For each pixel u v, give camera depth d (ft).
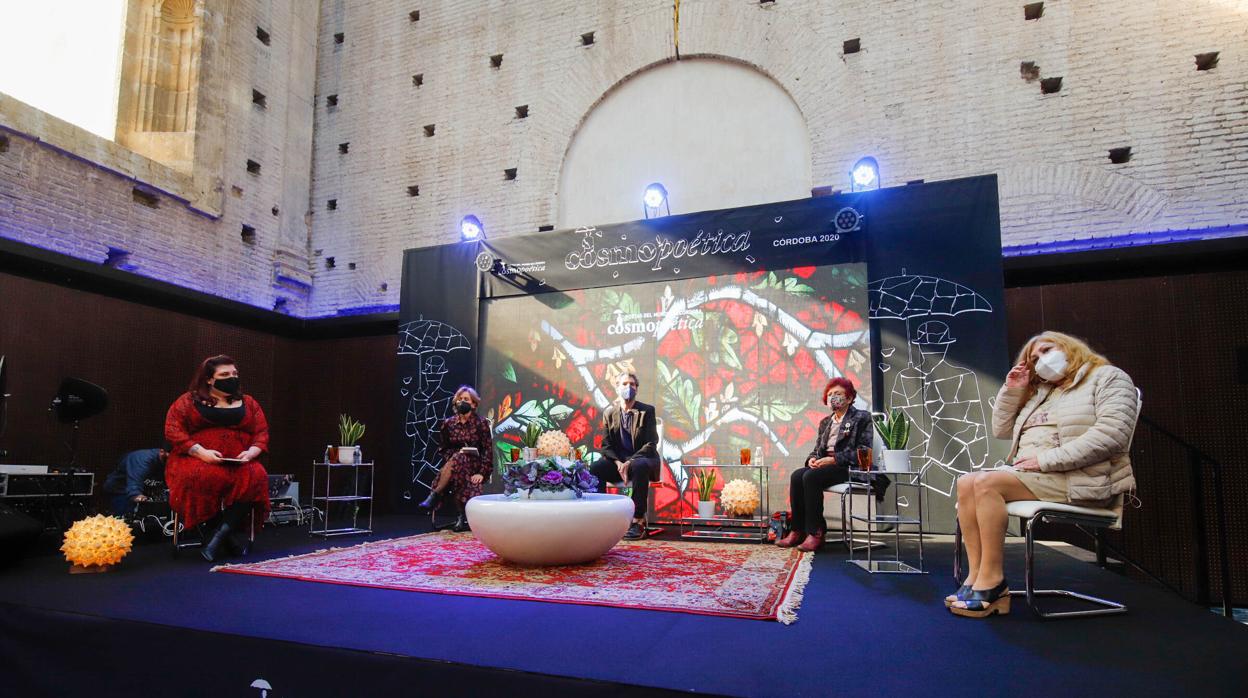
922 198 20.35
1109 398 9.80
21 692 9.84
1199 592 14.48
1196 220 21.91
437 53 32.37
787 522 17.70
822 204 21.34
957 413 19.16
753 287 21.85
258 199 30.94
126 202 25.50
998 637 8.57
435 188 31.48
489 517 13.15
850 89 25.95
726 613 9.56
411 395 25.39
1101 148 23.13
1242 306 19.35
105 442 22.67
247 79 30.76
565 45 30.04
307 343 30.01
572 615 9.55
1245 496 18.62
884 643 8.25
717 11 27.84
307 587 11.57
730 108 27.61
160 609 9.91
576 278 23.91
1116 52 23.35
